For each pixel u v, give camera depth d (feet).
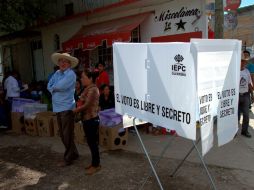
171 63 11.60
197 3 27.61
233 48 12.73
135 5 31.89
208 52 11.40
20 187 17.08
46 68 49.37
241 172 17.53
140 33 33.12
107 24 35.81
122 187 16.42
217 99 12.17
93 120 17.81
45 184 17.28
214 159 19.53
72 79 18.88
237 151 20.79
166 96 11.94
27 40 53.47
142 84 13.12
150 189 16.07
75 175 18.17
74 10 42.24
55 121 25.73
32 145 24.32
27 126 27.50
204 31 27.43
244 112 23.85
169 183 16.62
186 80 11.10
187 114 11.19
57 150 22.79
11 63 59.26
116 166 19.08
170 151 21.27
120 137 22.18
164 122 12.17
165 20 30.45
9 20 32.24
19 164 20.45
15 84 31.09
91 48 33.55
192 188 15.98
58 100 19.04
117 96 14.84
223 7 23.09
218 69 12.05
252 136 24.12
